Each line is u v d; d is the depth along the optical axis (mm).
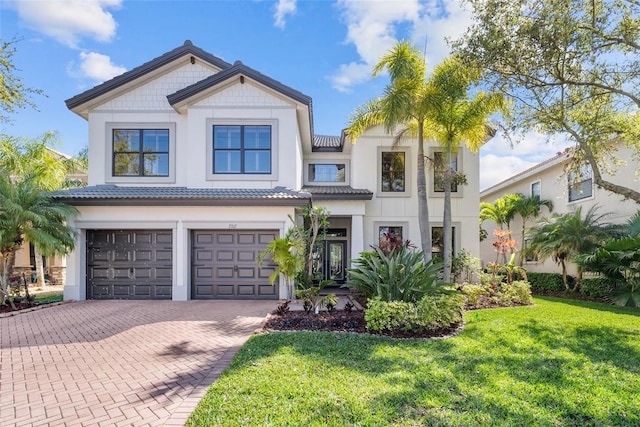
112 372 5289
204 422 3678
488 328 7824
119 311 10000
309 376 4863
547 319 8875
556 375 5004
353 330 7629
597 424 3682
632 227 12555
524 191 21094
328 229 17000
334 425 3584
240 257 12383
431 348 6262
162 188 13398
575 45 8383
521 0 8164
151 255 12297
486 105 12133
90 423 3816
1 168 11156
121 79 13742
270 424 3598
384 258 8883
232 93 13414
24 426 3773
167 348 6465
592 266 12719
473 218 15945
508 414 3865
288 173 13305
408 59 11922
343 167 17812
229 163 13391
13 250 10617
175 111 13977
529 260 19516
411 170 16062
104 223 12047
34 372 5320
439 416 3781
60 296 13523
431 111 12289
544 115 10031
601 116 10180
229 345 6613
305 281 9781
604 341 6832
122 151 13945
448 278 12680
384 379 4762
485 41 8570
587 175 15141
